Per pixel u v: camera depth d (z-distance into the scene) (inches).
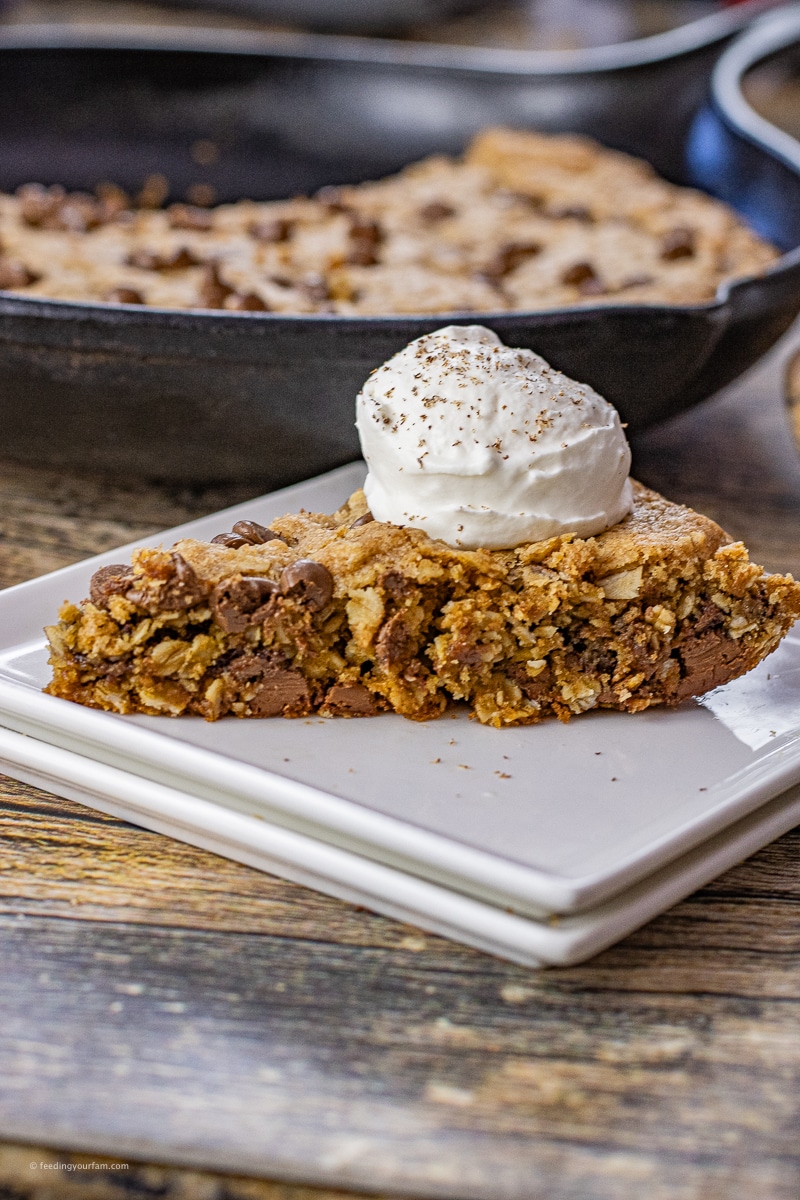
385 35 46.4
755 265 26.0
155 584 18.2
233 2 44.6
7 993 16.9
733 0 49.5
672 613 18.9
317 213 27.6
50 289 23.7
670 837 17.2
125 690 18.5
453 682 18.8
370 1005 16.9
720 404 25.6
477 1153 16.0
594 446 19.1
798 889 17.8
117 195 29.3
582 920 16.9
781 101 47.5
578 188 29.0
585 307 21.2
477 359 19.4
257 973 17.1
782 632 19.2
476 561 18.7
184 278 24.5
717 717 19.0
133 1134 16.0
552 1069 16.5
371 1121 16.1
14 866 17.8
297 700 18.7
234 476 22.2
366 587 18.6
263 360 20.8
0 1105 16.2
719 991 17.0
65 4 49.5
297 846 17.4
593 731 18.7
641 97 31.0
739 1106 16.3
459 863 17.0
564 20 52.1
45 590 19.6
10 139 29.9
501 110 31.3
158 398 21.2
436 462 18.9
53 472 23.2
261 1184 16.0
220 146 30.7
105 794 18.1
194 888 17.7
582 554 18.7
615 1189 15.8
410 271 25.0
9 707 18.4
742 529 22.5
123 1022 16.7
